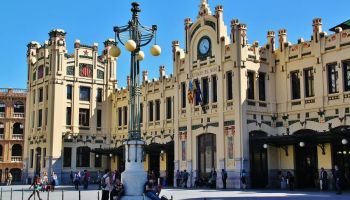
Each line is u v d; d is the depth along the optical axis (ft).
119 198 69.87
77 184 164.04
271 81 144.36
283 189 128.47
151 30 76.38
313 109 131.85
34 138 219.20
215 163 143.95
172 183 173.27
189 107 154.71
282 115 140.87
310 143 126.31
